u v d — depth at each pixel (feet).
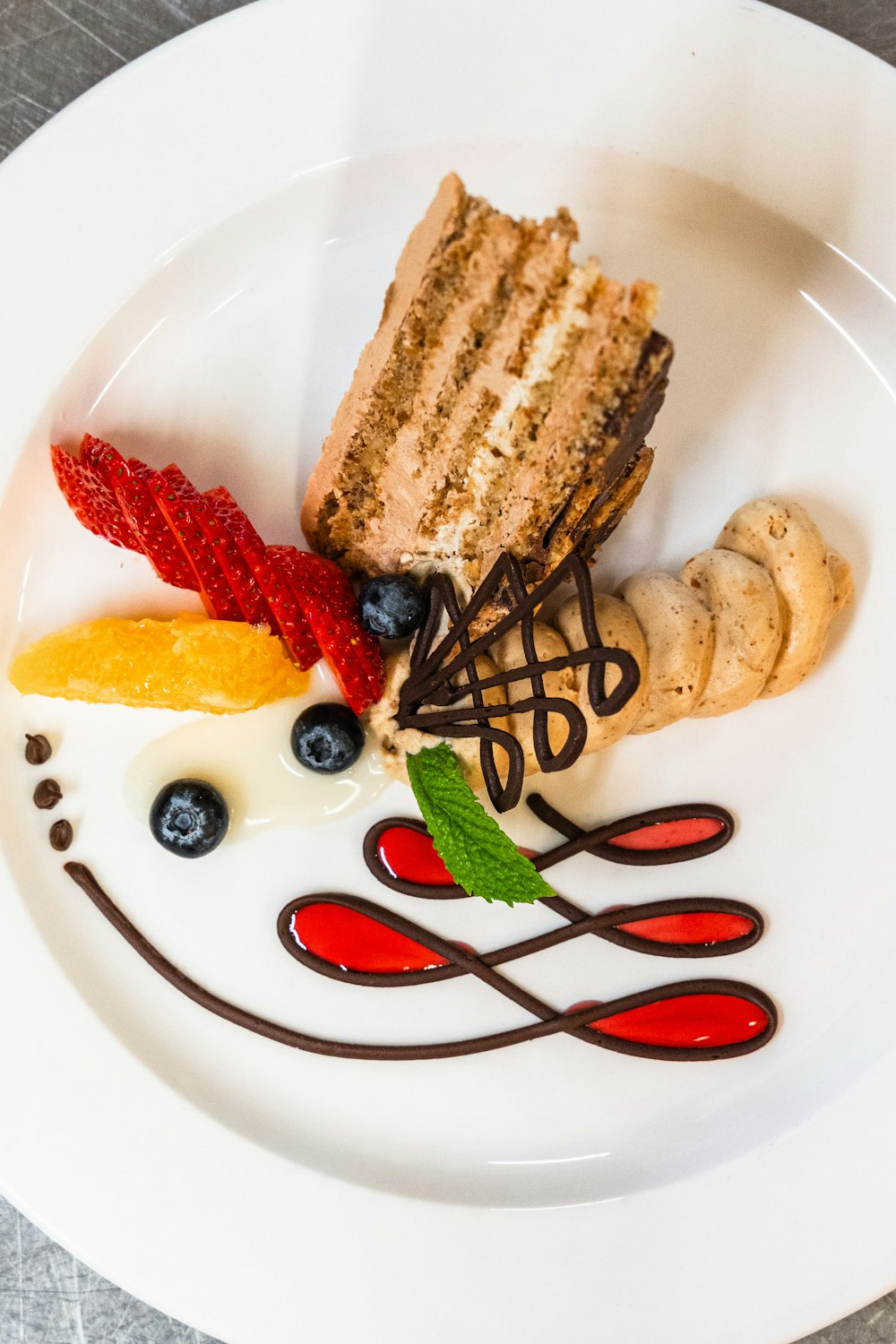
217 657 1.13
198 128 1.11
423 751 1.14
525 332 1.01
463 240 1.00
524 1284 1.14
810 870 1.17
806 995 1.17
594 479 1.06
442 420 1.07
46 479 1.16
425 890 1.17
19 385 1.13
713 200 1.13
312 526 1.16
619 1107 1.17
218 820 1.16
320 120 1.11
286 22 1.09
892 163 1.11
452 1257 1.14
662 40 1.09
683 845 1.17
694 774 1.17
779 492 1.16
